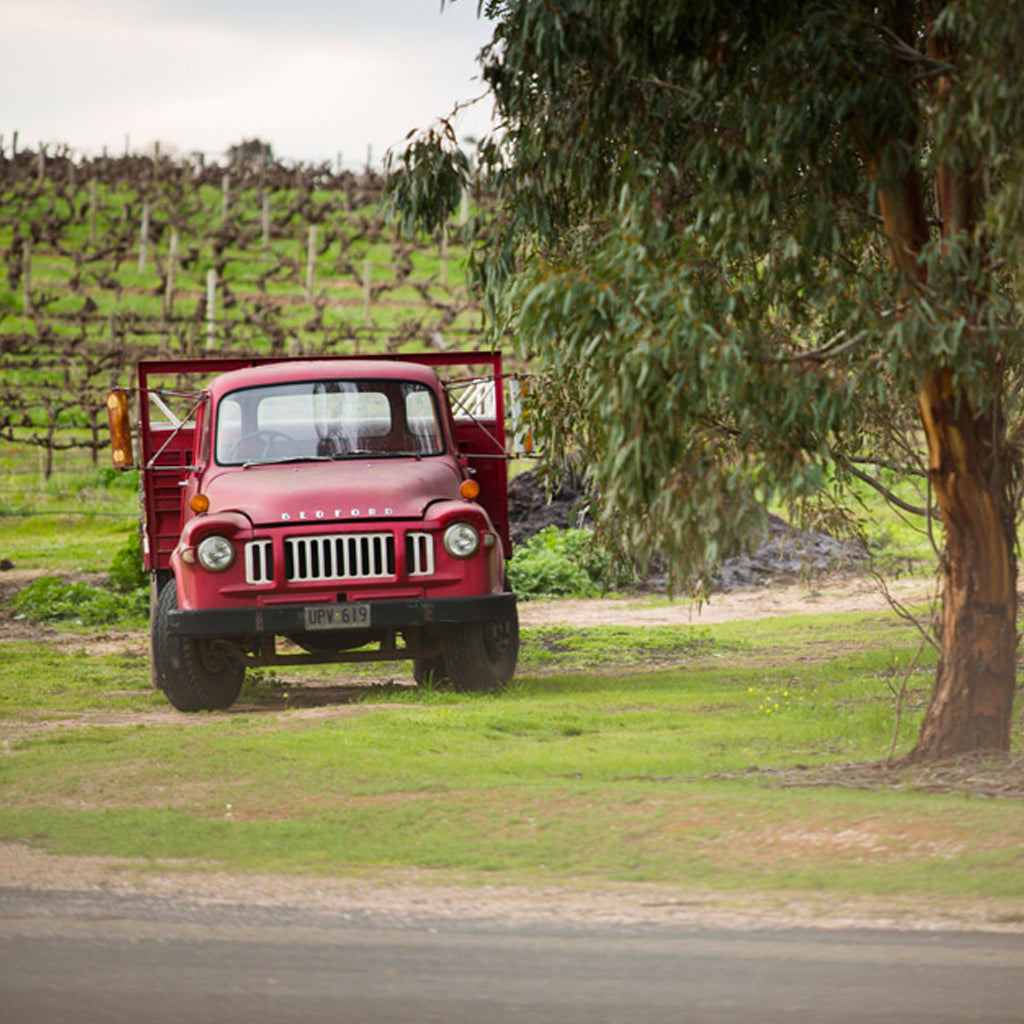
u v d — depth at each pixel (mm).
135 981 16062
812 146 24672
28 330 150750
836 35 24031
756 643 50594
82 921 18656
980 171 25406
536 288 24031
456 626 37250
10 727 34000
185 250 189250
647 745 29984
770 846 21562
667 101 27609
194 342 141250
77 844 22766
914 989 15438
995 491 26703
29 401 123625
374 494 36250
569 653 48469
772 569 67312
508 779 26297
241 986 15836
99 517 86938
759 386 23500
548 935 17781
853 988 15492
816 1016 14609
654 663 46344
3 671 44125
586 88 27938
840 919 18250
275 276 185125
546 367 31156
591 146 28203
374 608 35469
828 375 24406
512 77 28250
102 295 169125
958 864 20344
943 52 25984
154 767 27359
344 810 24297
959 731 27047
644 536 25250
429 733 30672
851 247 29219
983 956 16594
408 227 30359
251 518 35750
